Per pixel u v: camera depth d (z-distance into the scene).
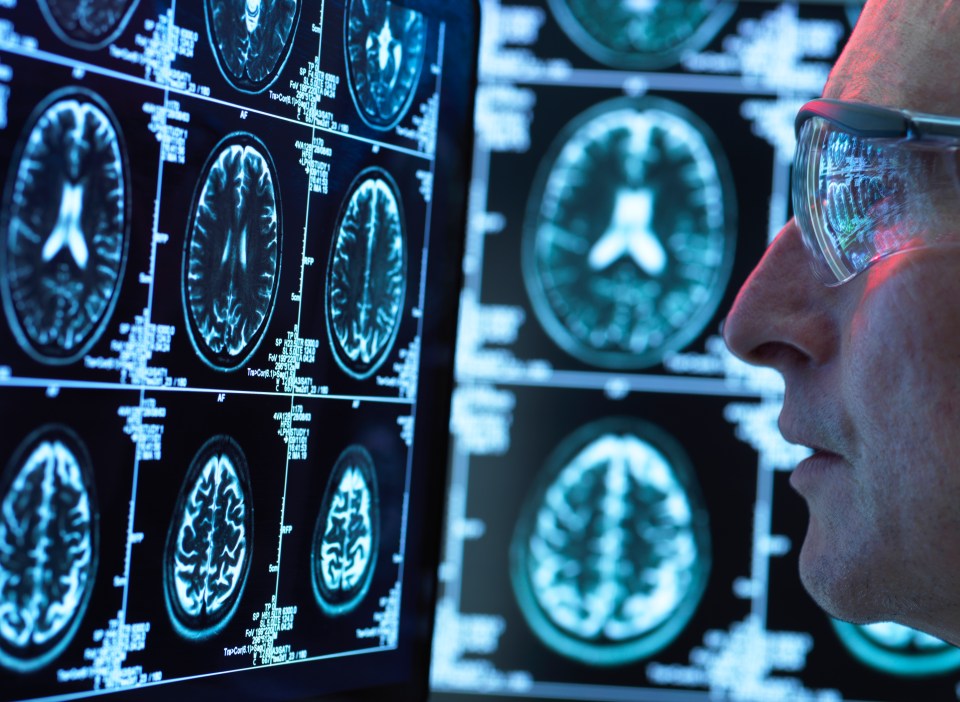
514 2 2.09
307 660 0.64
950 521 0.57
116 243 0.52
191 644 0.57
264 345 0.60
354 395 0.67
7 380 0.48
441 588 2.08
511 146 2.08
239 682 0.60
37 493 0.49
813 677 2.04
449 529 2.08
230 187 0.58
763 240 2.06
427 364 0.73
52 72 0.49
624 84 2.08
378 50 0.67
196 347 0.56
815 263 0.64
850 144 0.61
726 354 2.06
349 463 0.67
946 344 0.56
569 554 2.07
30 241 0.48
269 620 0.61
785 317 0.66
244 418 0.59
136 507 0.53
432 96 0.72
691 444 2.06
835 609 0.66
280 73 0.60
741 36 2.07
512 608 2.07
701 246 2.07
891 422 0.58
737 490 2.06
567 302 2.08
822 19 2.06
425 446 0.73
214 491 0.58
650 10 2.08
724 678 2.05
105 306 0.52
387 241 0.69
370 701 0.69
